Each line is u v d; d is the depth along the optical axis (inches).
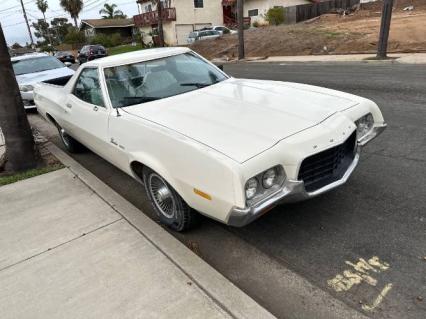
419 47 544.4
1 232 141.9
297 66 541.6
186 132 113.9
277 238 124.2
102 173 199.2
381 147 188.5
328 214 133.6
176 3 1409.9
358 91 314.7
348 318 90.9
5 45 190.5
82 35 2267.5
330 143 109.0
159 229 130.2
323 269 107.9
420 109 244.1
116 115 140.4
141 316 94.6
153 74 159.0
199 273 106.6
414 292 96.0
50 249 126.7
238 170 94.7
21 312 100.4
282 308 96.3
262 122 115.3
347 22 911.0
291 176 103.0
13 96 195.8
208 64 178.5
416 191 142.8
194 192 108.7
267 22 1241.4
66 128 204.4
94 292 104.3
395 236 118.0
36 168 205.2
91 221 141.3
